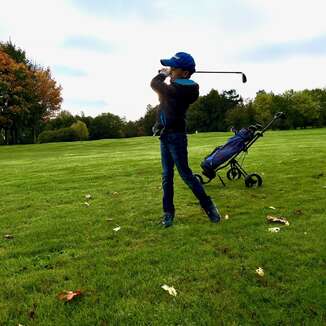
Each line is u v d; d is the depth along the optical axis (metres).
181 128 5.20
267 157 12.47
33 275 4.05
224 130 79.25
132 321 3.21
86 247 4.81
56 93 55.25
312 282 3.69
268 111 65.19
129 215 6.06
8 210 6.72
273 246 4.57
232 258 4.30
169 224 5.41
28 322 3.24
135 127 90.00
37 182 9.55
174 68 5.21
